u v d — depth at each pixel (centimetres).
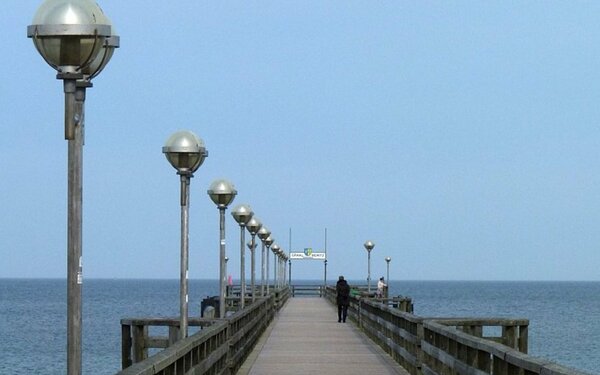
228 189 2705
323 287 9994
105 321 10612
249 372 2328
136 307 15275
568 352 6431
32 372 5434
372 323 3397
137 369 1004
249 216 3547
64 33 960
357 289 7044
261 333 3538
